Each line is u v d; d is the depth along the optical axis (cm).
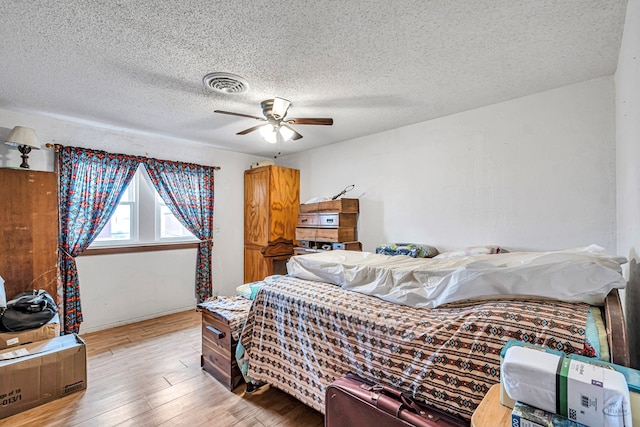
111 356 271
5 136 283
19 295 244
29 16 151
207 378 235
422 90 243
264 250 428
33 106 274
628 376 79
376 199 364
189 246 411
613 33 168
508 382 84
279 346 196
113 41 174
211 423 183
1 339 208
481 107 280
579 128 231
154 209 385
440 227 308
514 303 130
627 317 172
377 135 363
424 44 178
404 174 338
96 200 328
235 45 179
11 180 248
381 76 219
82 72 211
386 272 180
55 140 309
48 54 188
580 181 231
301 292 195
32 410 194
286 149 447
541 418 76
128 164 353
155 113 293
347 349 159
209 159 434
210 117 304
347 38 172
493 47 182
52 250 266
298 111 289
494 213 273
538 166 250
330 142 407
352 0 141
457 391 120
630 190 165
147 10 148
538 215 250
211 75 215
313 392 172
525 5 145
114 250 347
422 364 131
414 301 161
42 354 203
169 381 230
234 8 146
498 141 271
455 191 297
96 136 335
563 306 123
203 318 250
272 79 222
